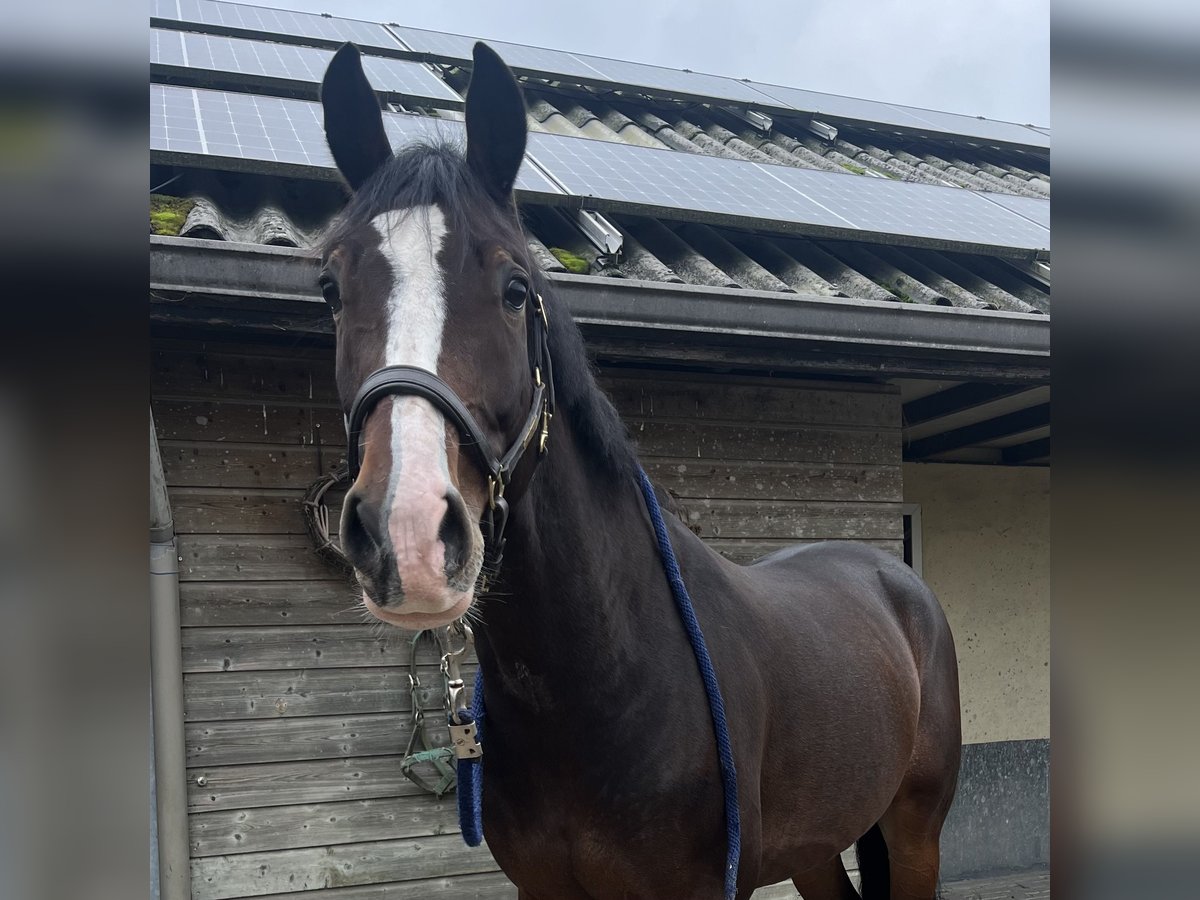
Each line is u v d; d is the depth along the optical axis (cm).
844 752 181
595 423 148
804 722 173
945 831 488
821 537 334
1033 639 516
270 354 275
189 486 266
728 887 142
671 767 142
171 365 266
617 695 140
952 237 335
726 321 266
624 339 273
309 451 277
